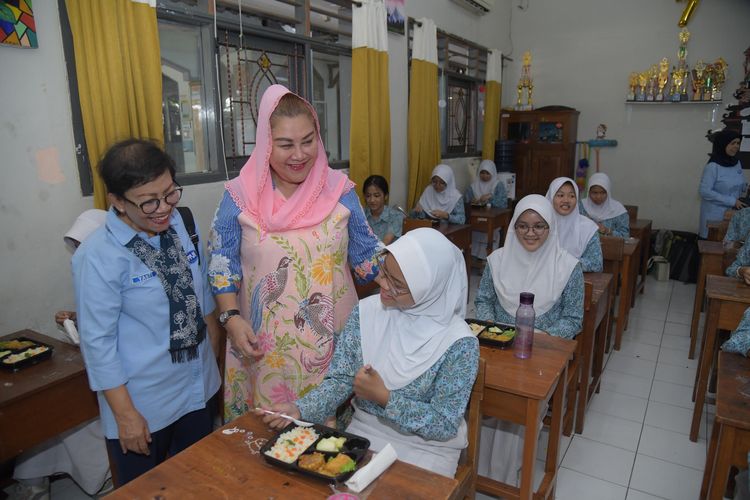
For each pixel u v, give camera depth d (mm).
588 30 6316
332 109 4340
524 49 6766
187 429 1572
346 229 1583
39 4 2064
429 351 1293
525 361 1703
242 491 993
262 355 1500
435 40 4828
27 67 2057
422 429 1223
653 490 2146
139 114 2367
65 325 1813
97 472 1965
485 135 6145
